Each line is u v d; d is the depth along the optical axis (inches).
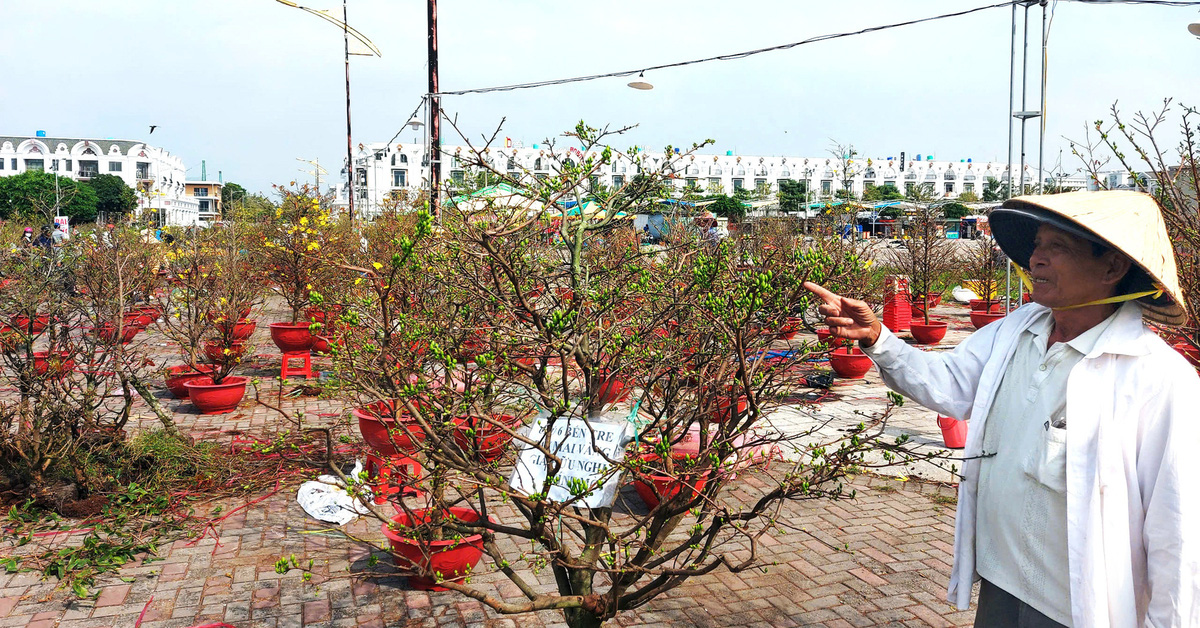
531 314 106.4
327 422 283.0
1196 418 74.5
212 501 209.5
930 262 536.4
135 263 403.5
